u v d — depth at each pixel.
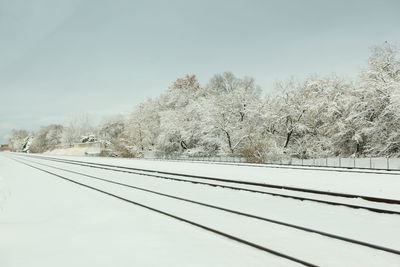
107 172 29.53
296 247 6.96
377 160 32.12
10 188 23.25
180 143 58.19
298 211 10.58
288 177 19.95
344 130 38.31
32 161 62.81
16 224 10.70
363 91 38.44
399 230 8.07
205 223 9.36
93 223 10.07
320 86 44.91
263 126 46.84
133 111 69.62
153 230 8.74
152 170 27.94
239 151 47.00
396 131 34.72
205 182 18.38
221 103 50.59
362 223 8.84
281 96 45.84
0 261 6.94
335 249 6.78
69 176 27.47
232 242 7.49
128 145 67.38
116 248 7.28
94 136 125.06
